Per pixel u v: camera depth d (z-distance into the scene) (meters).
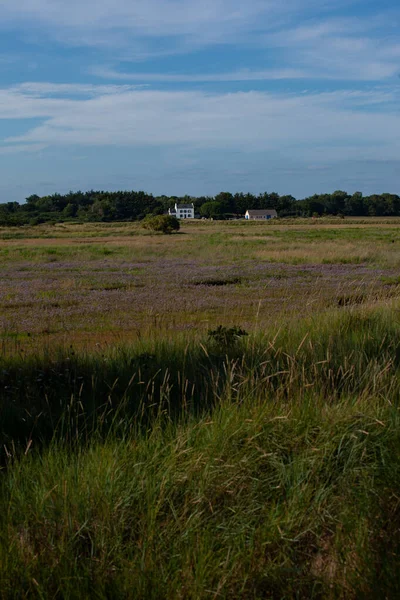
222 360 5.82
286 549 2.89
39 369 5.86
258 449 3.46
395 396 4.52
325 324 7.43
